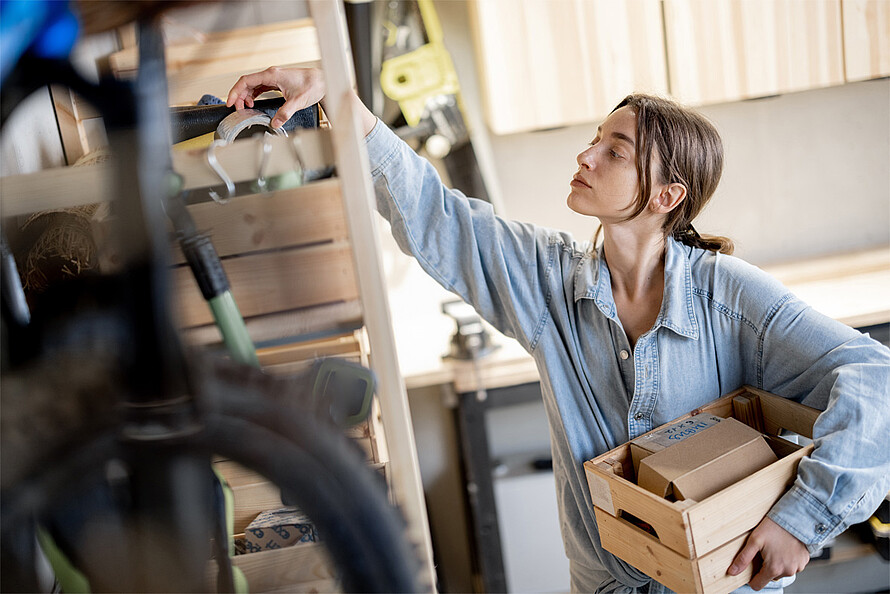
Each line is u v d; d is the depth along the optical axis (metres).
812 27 2.23
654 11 2.20
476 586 2.82
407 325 2.62
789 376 1.34
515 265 1.42
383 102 2.29
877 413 1.19
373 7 2.19
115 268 0.47
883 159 2.63
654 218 1.37
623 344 1.37
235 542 0.91
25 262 0.80
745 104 2.57
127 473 0.47
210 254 0.59
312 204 0.76
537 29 2.20
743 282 1.35
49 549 0.56
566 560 2.56
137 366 0.44
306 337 0.79
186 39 0.85
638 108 1.36
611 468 1.25
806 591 2.43
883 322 2.20
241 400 0.46
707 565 1.10
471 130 2.38
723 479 1.17
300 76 1.12
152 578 0.47
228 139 0.98
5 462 0.44
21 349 0.51
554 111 2.26
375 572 0.46
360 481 0.47
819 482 1.16
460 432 2.52
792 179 2.63
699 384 1.37
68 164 1.20
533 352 1.44
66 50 0.41
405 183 1.36
